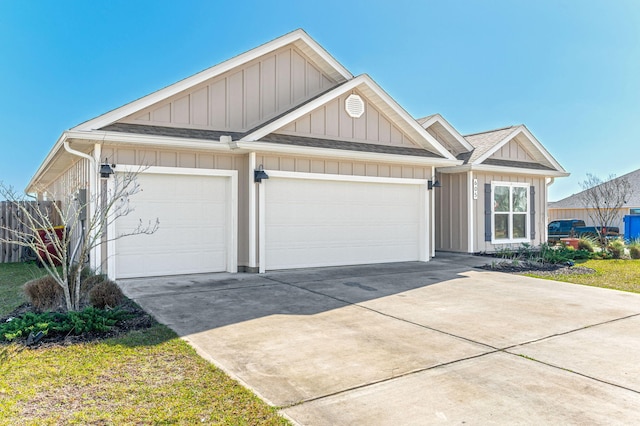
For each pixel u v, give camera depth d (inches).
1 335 209.8
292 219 440.5
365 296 317.7
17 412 136.7
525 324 246.5
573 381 166.7
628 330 235.8
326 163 456.1
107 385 158.2
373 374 172.6
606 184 893.8
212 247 416.5
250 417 136.4
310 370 176.4
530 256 536.7
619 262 536.7
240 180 427.8
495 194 624.1
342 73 509.4
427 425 133.0
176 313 263.1
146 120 400.2
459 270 446.3
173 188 398.3
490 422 134.9
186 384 160.2
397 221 508.7
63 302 266.1
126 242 377.7
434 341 214.7
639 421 135.7
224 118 440.8
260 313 266.1
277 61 476.7
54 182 661.3
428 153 522.3
